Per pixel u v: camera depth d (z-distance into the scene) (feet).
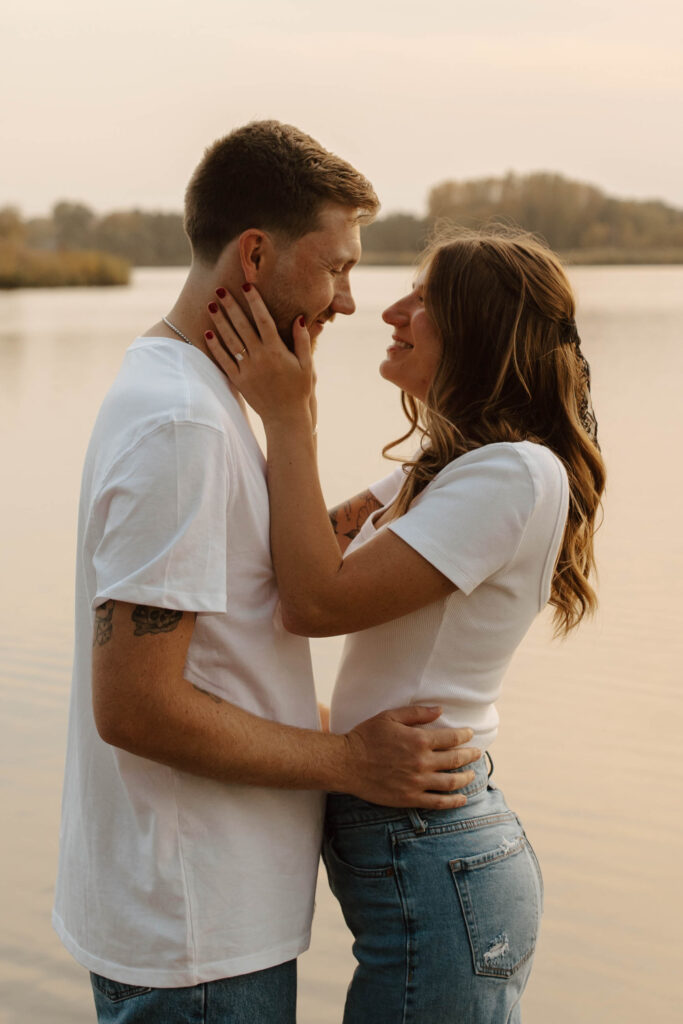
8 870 10.79
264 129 6.31
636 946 9.75
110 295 143.84
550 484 6.22
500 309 6.62
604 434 30.63
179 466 5.58
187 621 5.65
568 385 6.77
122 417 5.76
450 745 6.29
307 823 6.37
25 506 24.52
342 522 7.98
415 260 7.34
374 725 6.24
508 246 6.72
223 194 6.23
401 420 32.73
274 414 6.21
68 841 6.37
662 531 21.31
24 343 66.23
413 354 7.04
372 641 6.46
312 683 6.54
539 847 11.03
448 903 6.16
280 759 5.97
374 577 6.05
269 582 6.20
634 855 10.92
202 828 5.96
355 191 6.32
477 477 6.19
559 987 9.30
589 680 14.83
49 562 20.38
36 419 36.55
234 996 6.03
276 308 6.29
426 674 6.36
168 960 5.89
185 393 5.77
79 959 6.17
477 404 6.69
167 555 5.50
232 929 5.98
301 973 9.68
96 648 5.64
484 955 6.17
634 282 136.98
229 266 6.28
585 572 7.07
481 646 6.39
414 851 6.21
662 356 49.70
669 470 26.25
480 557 6.09
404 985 6.15
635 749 12.89
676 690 14.40
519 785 12.14
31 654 15.89
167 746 5.64
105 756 6.09
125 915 5.98
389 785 6.16
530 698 14.34
